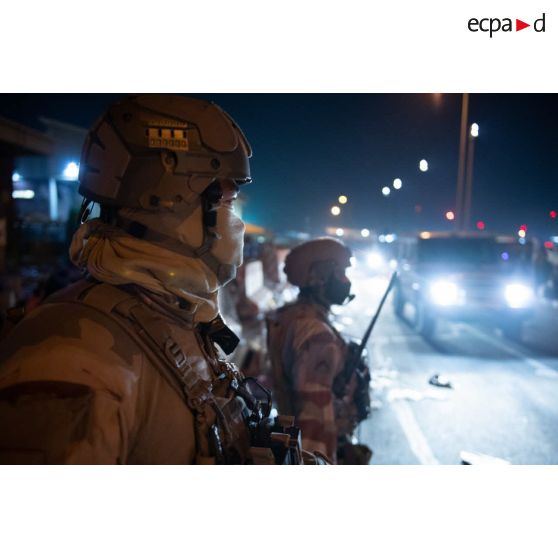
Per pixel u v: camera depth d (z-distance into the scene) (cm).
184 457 88
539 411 494
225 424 94
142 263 87
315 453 146
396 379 615
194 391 87
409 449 405
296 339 194
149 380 84
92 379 74
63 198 1451
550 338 907
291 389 203
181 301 94
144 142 90
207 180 92
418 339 882
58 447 68
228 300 439
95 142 94
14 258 1179
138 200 89
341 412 203
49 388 71
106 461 73
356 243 584
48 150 1154
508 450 403
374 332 948
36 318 81
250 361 408
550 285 1357
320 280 211
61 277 474
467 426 453
